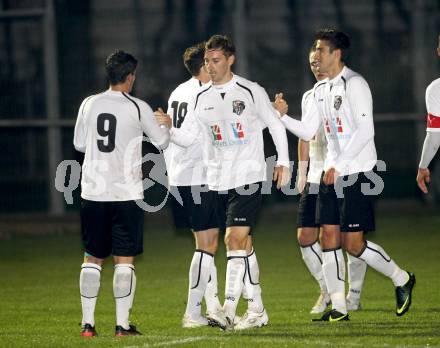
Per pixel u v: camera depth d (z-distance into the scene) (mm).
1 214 62438
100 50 63344
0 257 44781
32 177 63219
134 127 23484
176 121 26547
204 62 26234
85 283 23578
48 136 60656
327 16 63250
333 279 25844
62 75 63344
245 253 24344
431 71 63094
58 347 21484
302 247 28094
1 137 63156
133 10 63250
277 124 24656
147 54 63031
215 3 64188
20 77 63250
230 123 24188
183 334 23312
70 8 63375
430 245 45062
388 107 63500
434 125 25922
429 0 63188
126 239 23500
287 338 22188
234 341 21672
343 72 25531
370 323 25031
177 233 53188
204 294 26156
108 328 26031
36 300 32031
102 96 23594
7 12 61562
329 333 23047
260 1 63125
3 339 23125
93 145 23422
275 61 63031
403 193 64062
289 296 31688
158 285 35156
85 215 23609
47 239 51875
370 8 63375
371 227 25562
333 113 25641
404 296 26000
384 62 63312
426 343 21359
